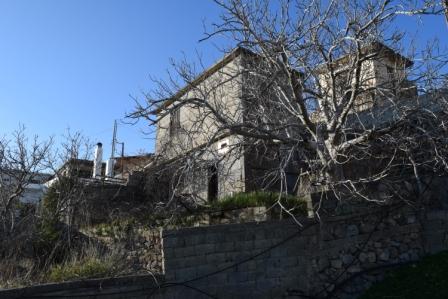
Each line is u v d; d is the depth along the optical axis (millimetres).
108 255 9945
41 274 9258
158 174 11906
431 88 9406
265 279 8492
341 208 8953
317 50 9969
